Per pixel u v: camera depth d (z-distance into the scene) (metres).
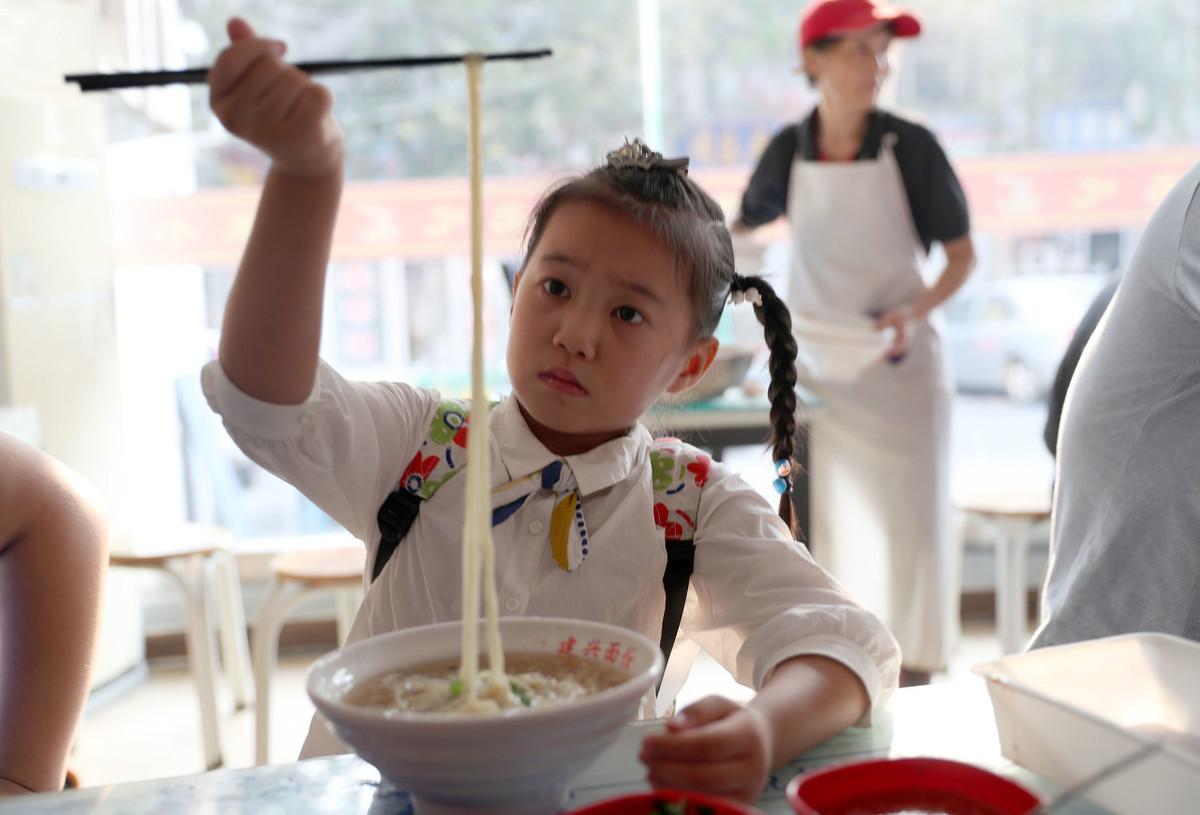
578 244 0.95
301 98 0.69
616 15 3.20
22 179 2.65
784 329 1.16
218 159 3.11
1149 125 3.31
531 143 3.22
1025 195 3.29
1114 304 1.33
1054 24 3.26
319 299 0.82
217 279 3.21
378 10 3.14
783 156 2.85
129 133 3.08
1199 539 1.20
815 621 0.86
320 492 0.95
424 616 1.00
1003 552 2.78
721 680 2.80
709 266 1.02
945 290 2.73
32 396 2.68
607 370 0.94
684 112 3.27
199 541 2.58
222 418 0.86
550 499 1.01
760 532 1.00
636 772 0.76
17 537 0.90
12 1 2.62
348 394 0.97
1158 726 0.79
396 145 3.17
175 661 3.20
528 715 0.59
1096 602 1.25
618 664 0.72
